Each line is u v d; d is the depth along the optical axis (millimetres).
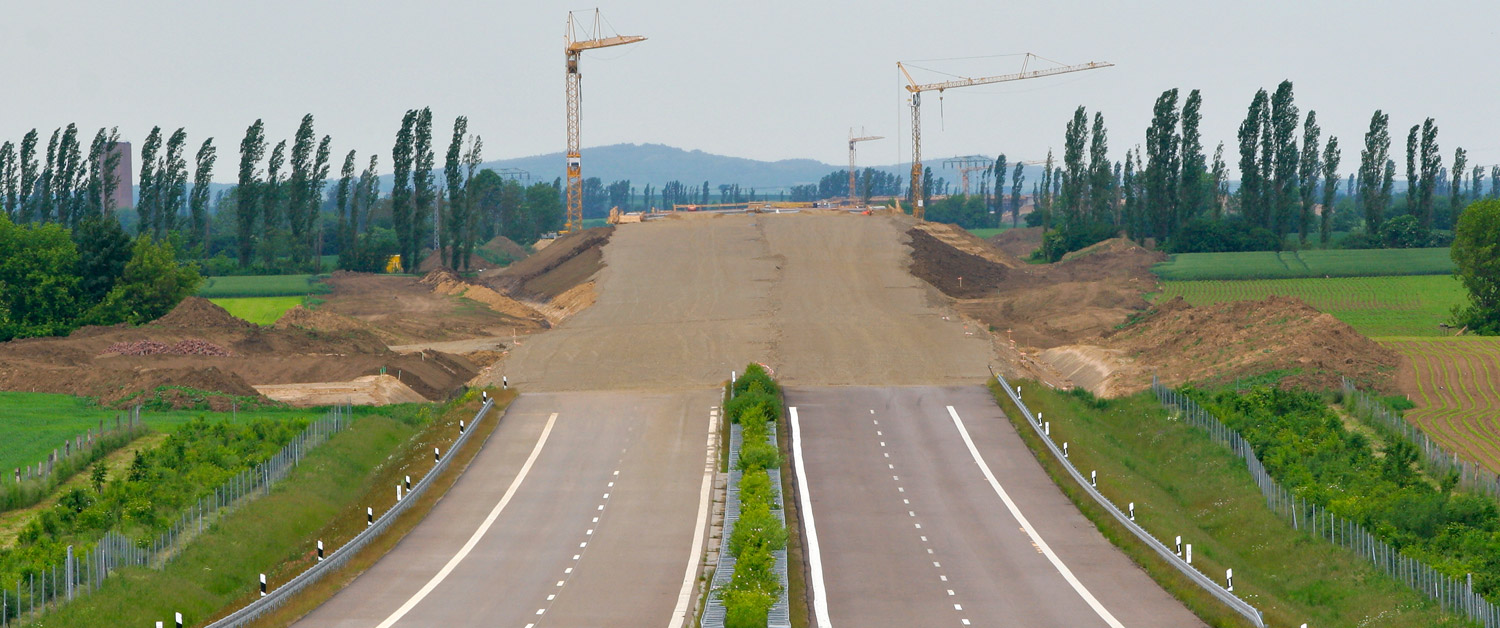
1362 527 98312
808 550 94250
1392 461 117625
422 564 91375
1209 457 127688
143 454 120500
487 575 88250
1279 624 74125
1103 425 145625
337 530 103125
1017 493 112000
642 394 158875
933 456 125625
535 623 76688
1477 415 148500
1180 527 103125
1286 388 161250
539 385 174750
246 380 178125
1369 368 173250
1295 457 121312
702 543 96750
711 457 126125
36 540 91312
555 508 108062
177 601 81875
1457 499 103000
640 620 77312
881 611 79188
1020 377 174000
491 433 137375
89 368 174250
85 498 102562
